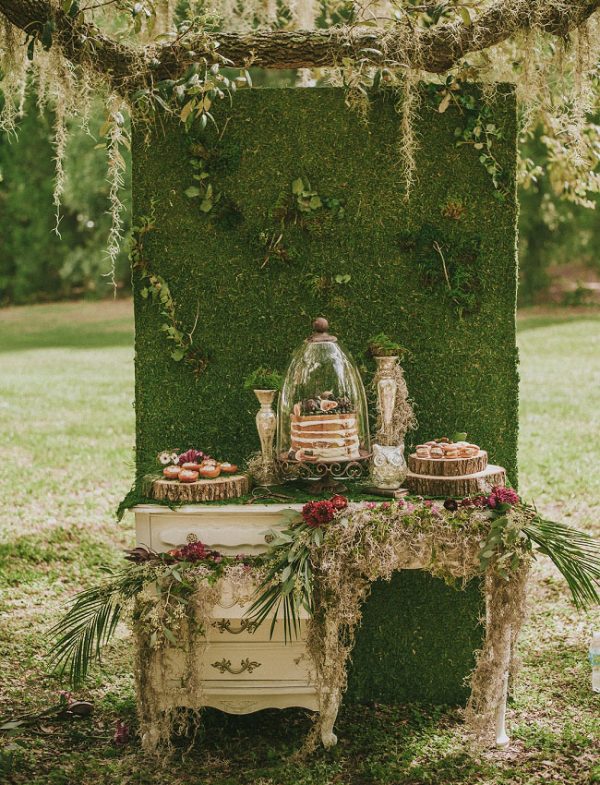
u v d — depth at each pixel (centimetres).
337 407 323
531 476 688
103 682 385
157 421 367
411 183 356
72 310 2044
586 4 354
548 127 514
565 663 394
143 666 316
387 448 327
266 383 341
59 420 957
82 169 1812
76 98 373
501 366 363
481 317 362
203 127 330
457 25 354
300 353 342
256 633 326
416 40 351
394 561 309
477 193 357
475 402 365
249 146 356
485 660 317
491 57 390
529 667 391
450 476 323
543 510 612
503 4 353
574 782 301
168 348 364
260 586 306
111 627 312
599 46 372
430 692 366
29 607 471
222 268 361
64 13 347
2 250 2136
